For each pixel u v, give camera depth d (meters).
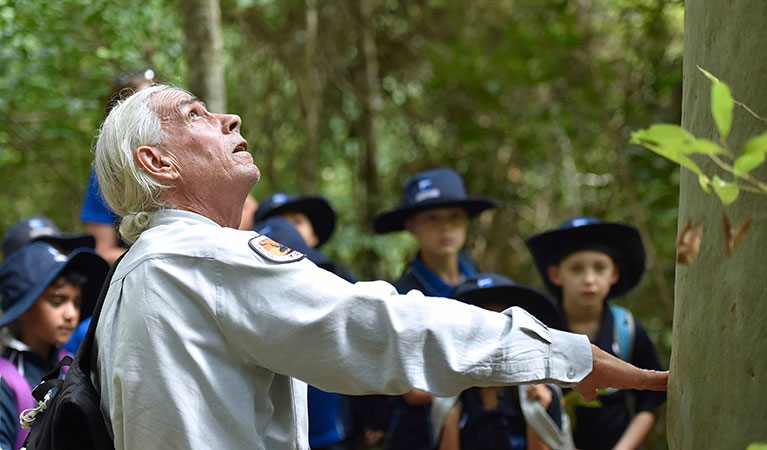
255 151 8.08
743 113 1.50
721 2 1.56
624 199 6.03
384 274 7.64
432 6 7.83
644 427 3.28
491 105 7.11
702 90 1.62
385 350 1.60
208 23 4.90
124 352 1.64
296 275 1.64
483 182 7.49
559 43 6.55
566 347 1.63
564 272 3.49
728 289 1.53
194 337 1.63
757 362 1.47
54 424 1.67
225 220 1.84
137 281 1.67
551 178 7.87
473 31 7.70
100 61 5.79
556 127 7.25
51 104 5.60
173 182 1.79
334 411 3.91
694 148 1.02
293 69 7.56
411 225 4.09
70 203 7.79
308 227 4.59
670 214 5.25
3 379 2.62
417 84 8.20
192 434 1.60
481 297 3.22
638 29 6.18
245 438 1.64
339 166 9.29
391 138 8.77
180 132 1.80
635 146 5.71
